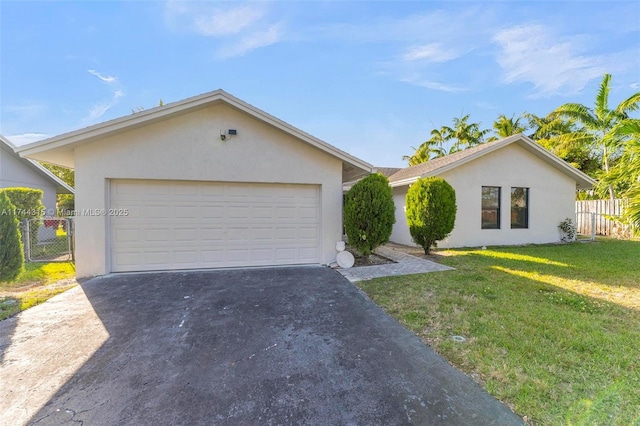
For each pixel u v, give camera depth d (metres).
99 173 6.20
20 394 2.34
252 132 6.88
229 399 2.27
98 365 2.77
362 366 2.73
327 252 7.30
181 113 6.42
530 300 4.47
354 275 6.18
